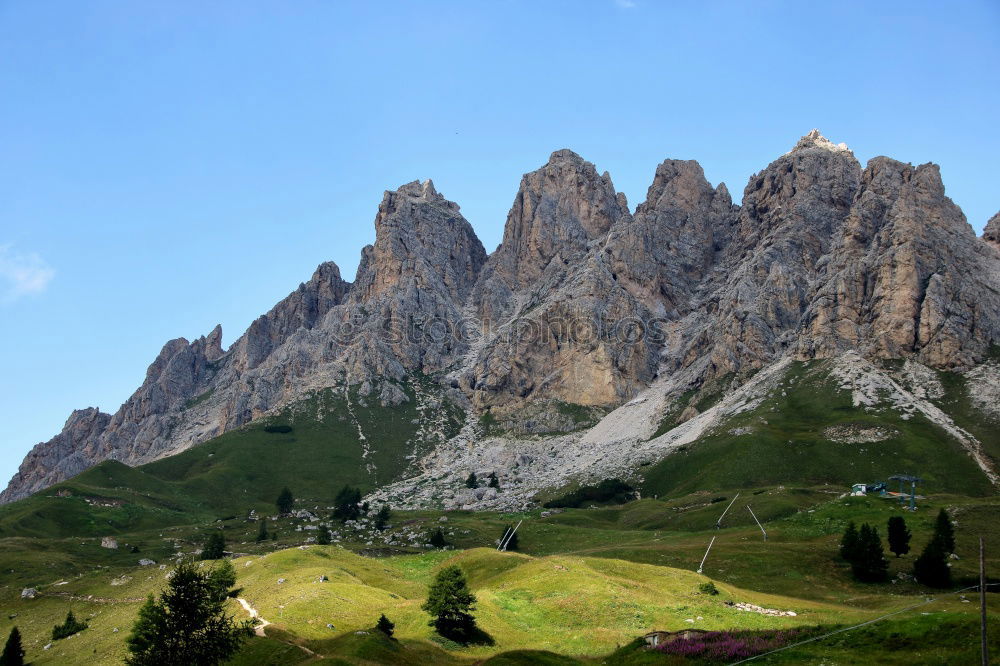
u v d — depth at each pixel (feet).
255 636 283.38
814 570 431.84
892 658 218.59
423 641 279.90
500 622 304.09
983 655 194.39
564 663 251.80
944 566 396.78
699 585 341.82
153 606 256.32
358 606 321.32
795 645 237.45
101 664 314.35
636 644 263.08
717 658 238.07
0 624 446.19
